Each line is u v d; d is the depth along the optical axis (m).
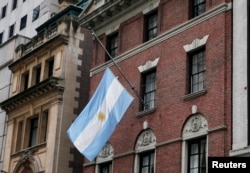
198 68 33.66
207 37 32.94
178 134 33.12
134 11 40.53
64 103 48.06
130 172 36.44
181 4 36.03
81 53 50.75
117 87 35.50
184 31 35.06
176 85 34.50
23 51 57.66
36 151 49.00
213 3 33.25
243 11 30.95
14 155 52.50
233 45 31.00
